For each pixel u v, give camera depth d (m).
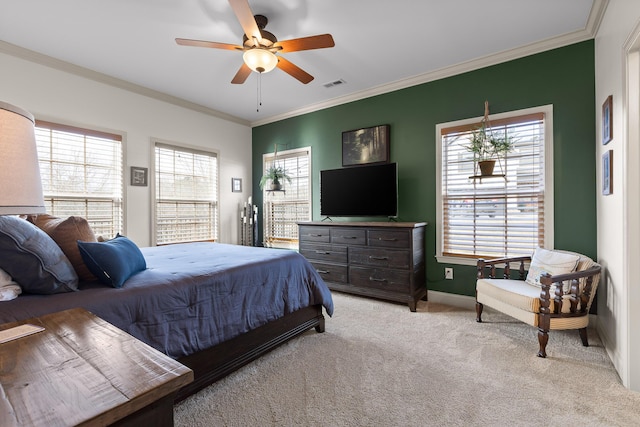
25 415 0.58
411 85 3.71
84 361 0.79
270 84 3.83
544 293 2.21
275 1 2.33
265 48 2.38
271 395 1.81
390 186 3.69
